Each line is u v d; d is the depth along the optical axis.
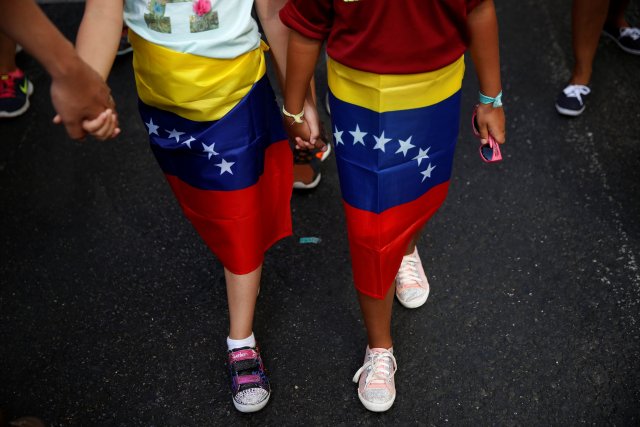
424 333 2.64
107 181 3.28
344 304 2.75
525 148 3.29
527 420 2.38
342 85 1.85
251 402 2.39
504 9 4.04
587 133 3.34
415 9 1.66
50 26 1.50
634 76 3.62
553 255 2.86
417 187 2.03
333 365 2.56
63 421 2.46
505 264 2.84
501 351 2.57
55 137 3.49
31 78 3.80
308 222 3.04
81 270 2.93
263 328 2.69
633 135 3.33
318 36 1.82
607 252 2.85
